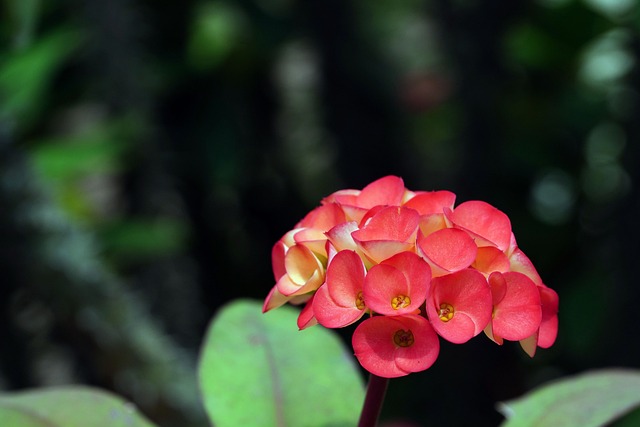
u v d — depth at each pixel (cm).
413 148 108
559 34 92
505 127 97
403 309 42
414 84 113
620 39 90
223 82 107
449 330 42
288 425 49
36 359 72
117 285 68
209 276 106
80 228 69
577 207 101
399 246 42
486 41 90
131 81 84
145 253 85
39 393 50
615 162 98
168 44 104
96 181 111
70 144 83
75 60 93
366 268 43
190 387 68
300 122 113
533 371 100
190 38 102
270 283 110
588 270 97
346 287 42
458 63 91
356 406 50
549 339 44
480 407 94
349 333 97
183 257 88
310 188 114
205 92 106
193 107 106
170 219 90
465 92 91
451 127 109
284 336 52
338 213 44
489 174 93
